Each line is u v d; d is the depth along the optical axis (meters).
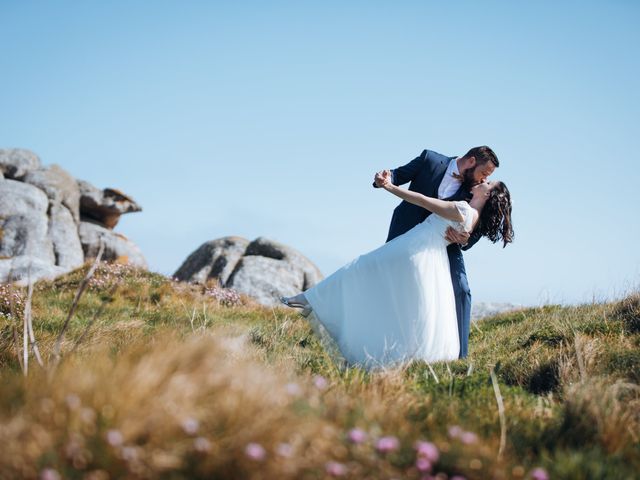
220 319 11.09
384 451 3.28
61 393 3.34
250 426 3.21
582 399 4.38
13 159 32.44
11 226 28.62
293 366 5.73
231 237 24.42
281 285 22.06
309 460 3.13
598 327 7.66
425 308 6.79
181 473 2.97
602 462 3.72
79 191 33.94
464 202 6.88
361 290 6.90
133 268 15.59
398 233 7.39
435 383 5.42
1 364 5.93
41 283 14.23
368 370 6.46
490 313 16.25
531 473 3.40
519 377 6.28
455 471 3.36
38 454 2.87
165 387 3.42
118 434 2.94
